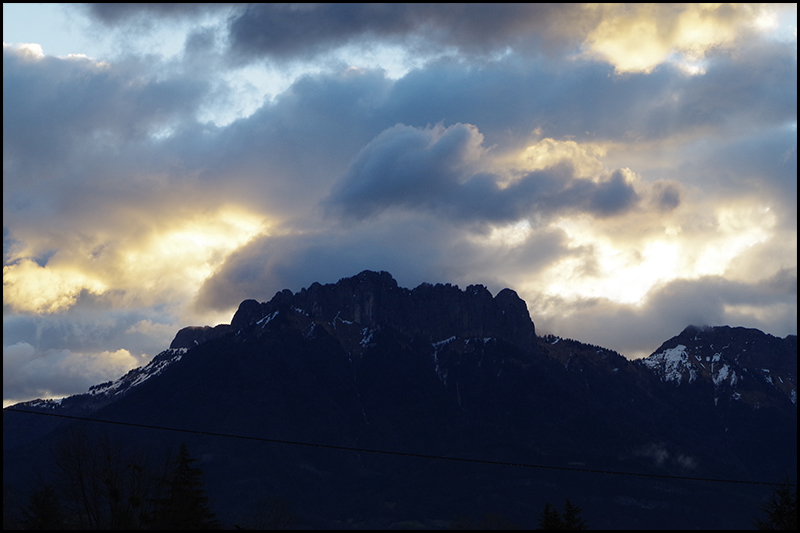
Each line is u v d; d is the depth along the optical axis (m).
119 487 100.00
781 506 107.19
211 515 101.75
